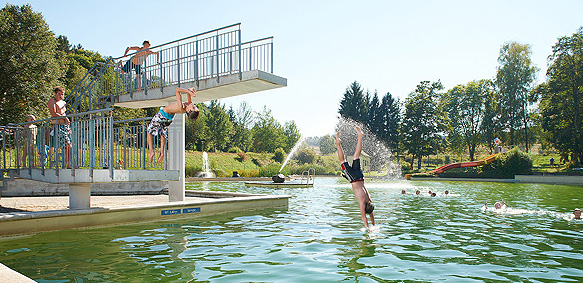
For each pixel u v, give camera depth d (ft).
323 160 230.48
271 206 43.14
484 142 200.64
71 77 179.11
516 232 27.48
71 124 30.78
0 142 56.13
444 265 18.12
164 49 43.11
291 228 28.96
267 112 248.11
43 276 15.98
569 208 43.32
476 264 18.38
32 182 48.39
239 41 37.29
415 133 207.00
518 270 17.31
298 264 18.21
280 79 37.99
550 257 19.94
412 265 18.11
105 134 30.86
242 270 17.08
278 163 202.80
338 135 28.37
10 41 87.86
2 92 85.46
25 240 23.79
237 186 87.35
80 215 28.19
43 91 90.74
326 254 20.39
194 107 21.45
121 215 30.55
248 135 245.04
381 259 19.29
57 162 29.96
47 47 94.53
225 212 38.17
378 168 202.49
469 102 223.51
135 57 45.55
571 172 121.60
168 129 41.75
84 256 19.70
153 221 32.12
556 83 151.23
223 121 215.72
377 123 241.76
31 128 35.01
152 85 44.34
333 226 29.91
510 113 176.55
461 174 132.77
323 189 77.51
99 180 28.84
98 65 49.16
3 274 12.39
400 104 245.04
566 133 145.28
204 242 23.53
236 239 24.54
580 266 18.08
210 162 164.45
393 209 41.75
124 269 17.19
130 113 145.38
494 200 52.95
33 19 92.22
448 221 32.86
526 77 172.86
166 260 18.95
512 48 175.32
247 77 36.24
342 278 15.87
